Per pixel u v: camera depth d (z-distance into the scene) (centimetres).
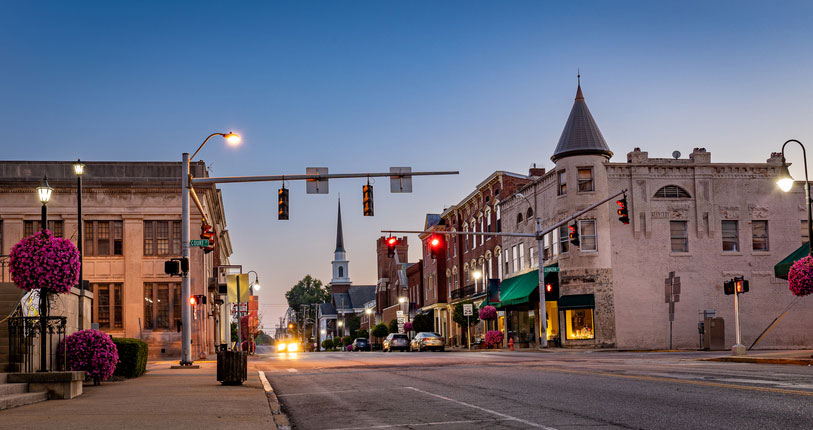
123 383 1866
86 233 4631
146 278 4606
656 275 4478
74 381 1451
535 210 5066
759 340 4447
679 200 4538
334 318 15825
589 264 4453
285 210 2653
